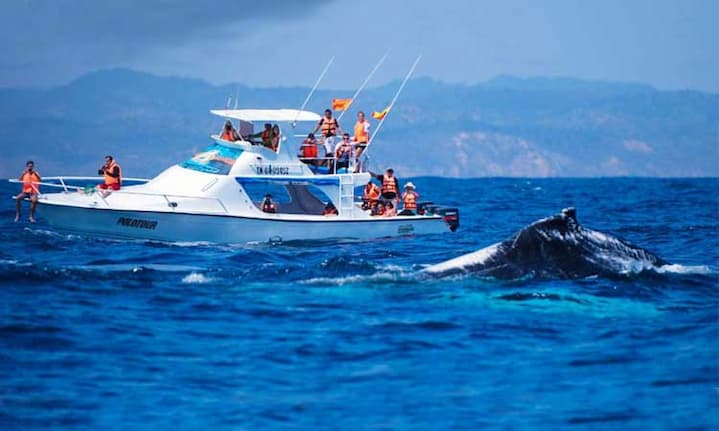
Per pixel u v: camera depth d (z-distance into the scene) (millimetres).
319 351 62750
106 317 70812
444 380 56844
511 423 50156
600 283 77188
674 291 76562
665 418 50531
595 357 61000
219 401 53188
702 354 61031
